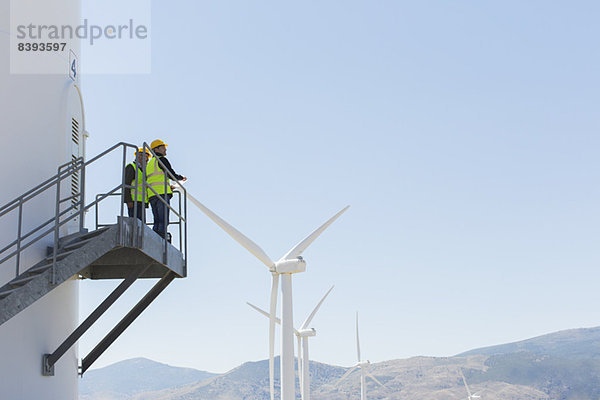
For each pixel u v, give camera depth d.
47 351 13.43
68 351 14.59
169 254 13.17
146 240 11.58
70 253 10.57
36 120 13.66
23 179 13.09
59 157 14.44
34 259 13.01
